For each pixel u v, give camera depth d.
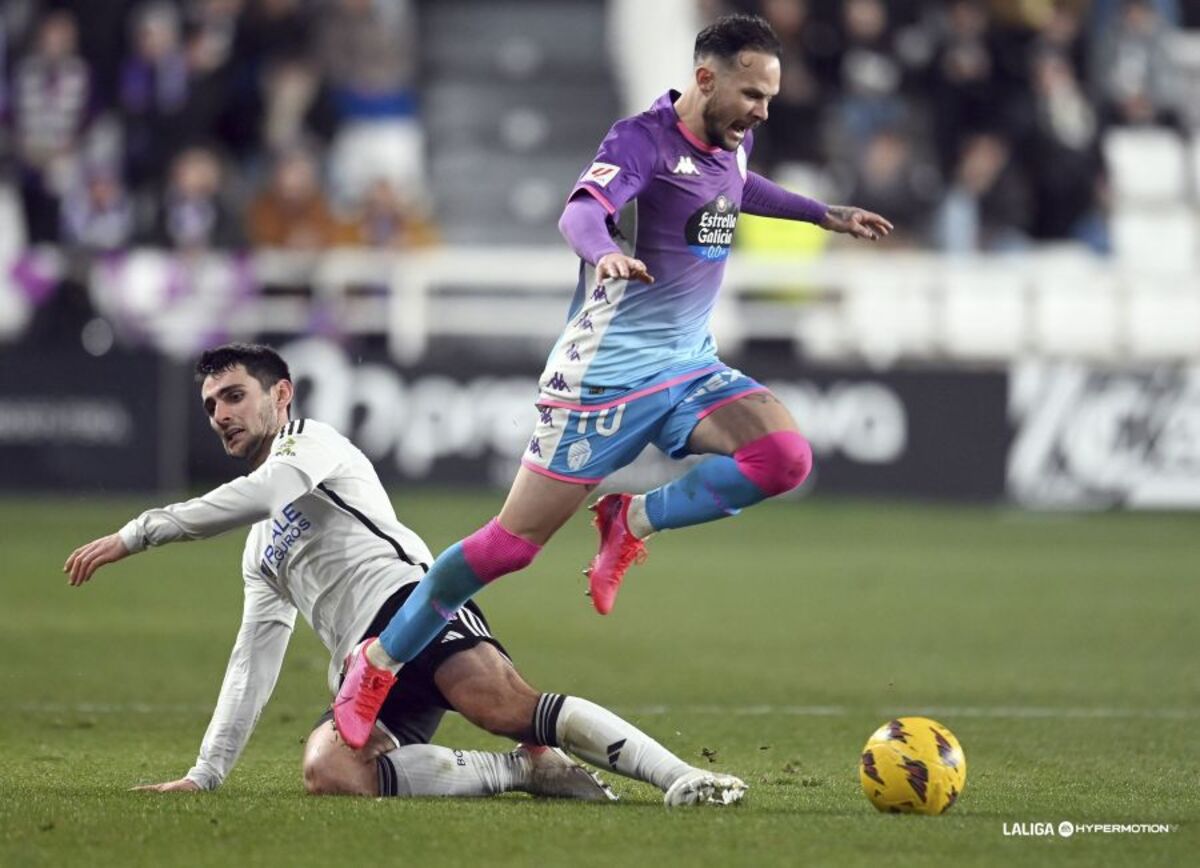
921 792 20.17
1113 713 30.56
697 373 21.62
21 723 28.83
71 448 62.44
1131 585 49.06
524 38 85.81
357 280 65.75
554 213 79.38
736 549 56.84
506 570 20.95
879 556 55.16
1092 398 63.91
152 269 65.38
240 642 22.31
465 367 62.88
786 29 72.44
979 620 42.75
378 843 18.41
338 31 78.00
